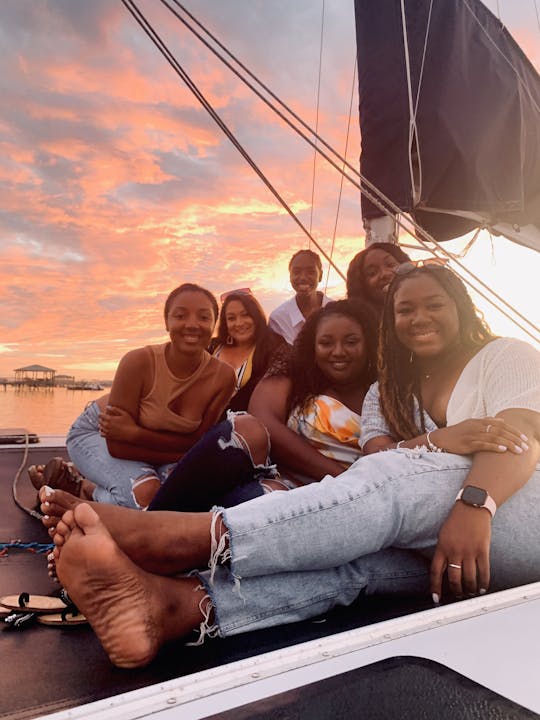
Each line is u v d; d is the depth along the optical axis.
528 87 4.63
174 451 2.55
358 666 1.10
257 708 0.96
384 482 1.50
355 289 3.27
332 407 2.28
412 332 1.90
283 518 1.38
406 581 1.62
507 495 1.51
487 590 1.60
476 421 1.62
